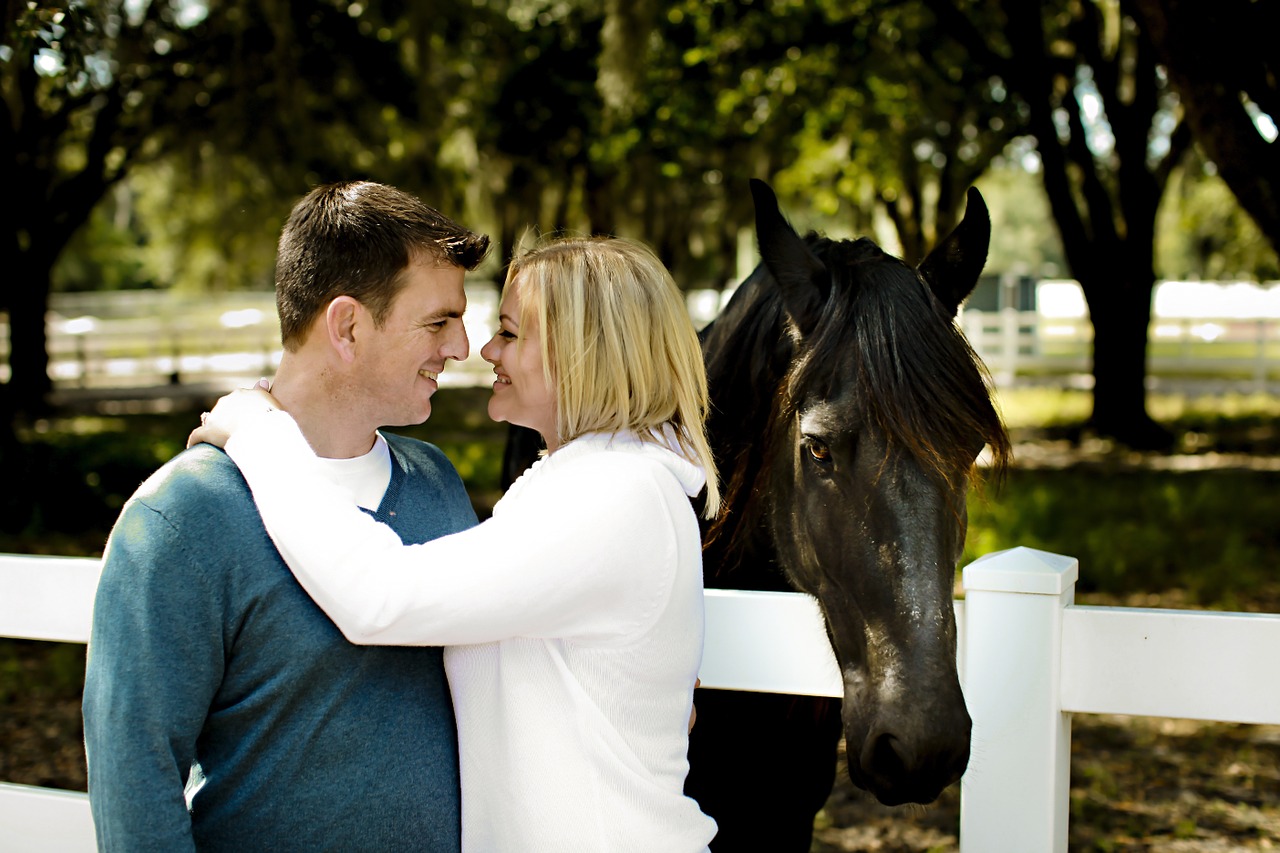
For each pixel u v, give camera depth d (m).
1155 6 5.05
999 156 17.75
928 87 13.00
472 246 1.55
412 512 1.63
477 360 22.25
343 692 1.43
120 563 1.36
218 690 1.42
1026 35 10.59
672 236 18.92
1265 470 10.01
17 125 10.99
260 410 1.47
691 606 1.49
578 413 1.50
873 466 1.69
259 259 18.17
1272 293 23.72
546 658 1.43
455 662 1.52
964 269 2.04
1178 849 3.56
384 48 11.10
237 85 10.33
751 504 2.07
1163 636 1.75
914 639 1.61
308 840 1.42
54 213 13.06
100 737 1.31
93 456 9.84
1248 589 6.26
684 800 1.47
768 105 11.99
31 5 3.70
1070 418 13.77
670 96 11.09
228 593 1.39
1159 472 9.88
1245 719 1.72
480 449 11.62
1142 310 12.18
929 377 1.69
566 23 14.12
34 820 2.07
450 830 1.52
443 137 14.22
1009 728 1.80
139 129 12.28
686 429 1.55
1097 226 12.14
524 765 1.42
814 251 2.14
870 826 3.84
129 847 1.29
